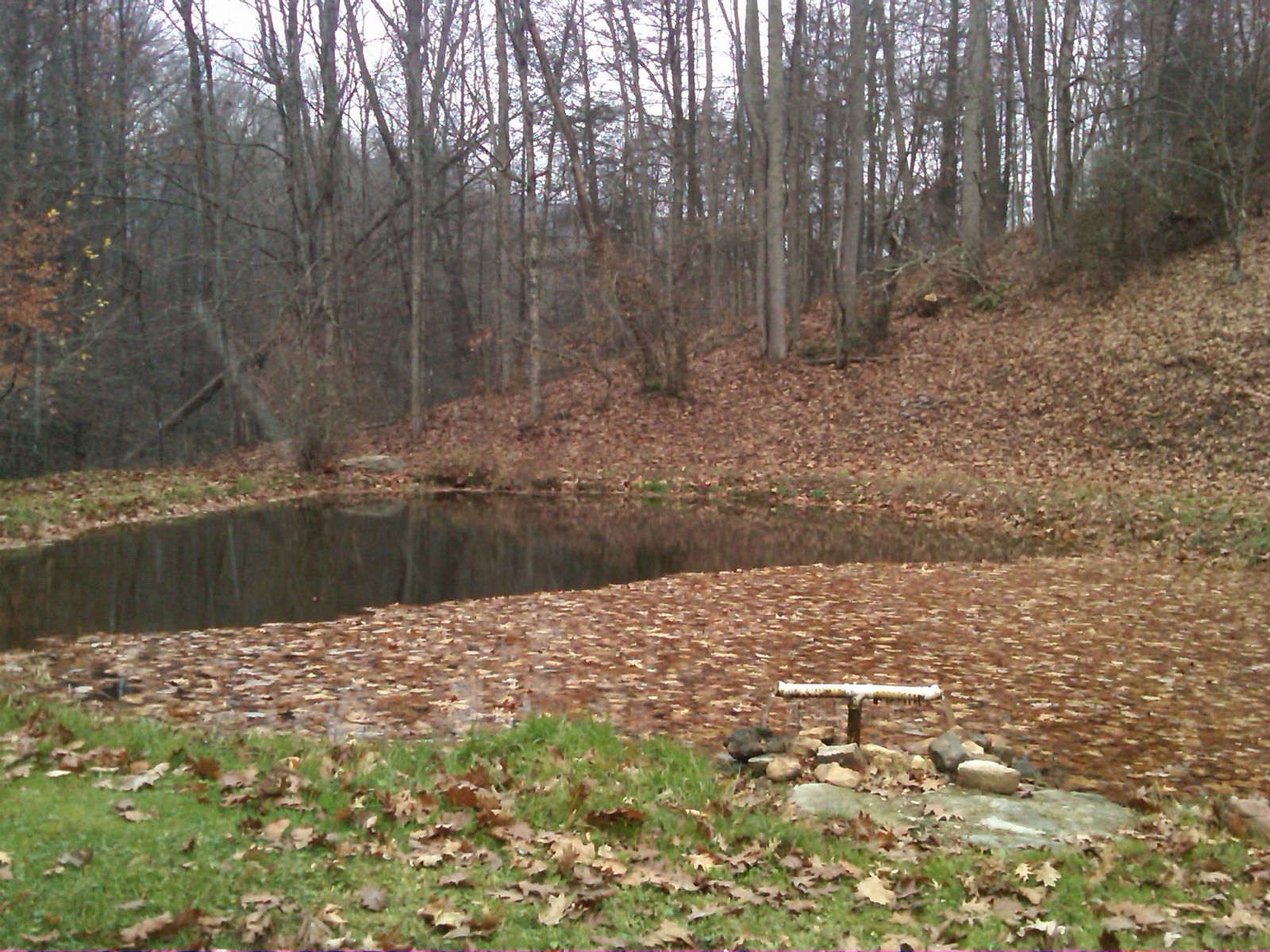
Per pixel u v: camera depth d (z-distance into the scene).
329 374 26.19
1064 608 12.06
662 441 26.64
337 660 9.73
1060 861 5.03
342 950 3.87
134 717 7.58
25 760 5.55
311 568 15.12
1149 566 14.95
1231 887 4.79
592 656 9.88
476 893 4.37
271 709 8.18
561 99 32.22
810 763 6.61
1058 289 28.22
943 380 26.23
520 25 29.44
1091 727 7.95
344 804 5.18
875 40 36.59
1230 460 19.72
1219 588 13.24
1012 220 43.81
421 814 5.12
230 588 13.55
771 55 28.28
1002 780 6.20
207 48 29.38
